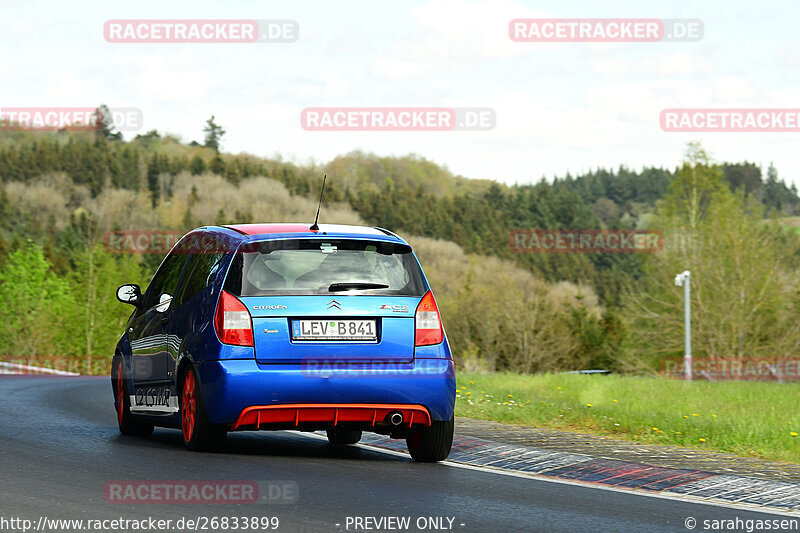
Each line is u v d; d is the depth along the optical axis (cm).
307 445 3356
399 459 3081
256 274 2928
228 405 2836
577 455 3081
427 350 2975
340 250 3012
